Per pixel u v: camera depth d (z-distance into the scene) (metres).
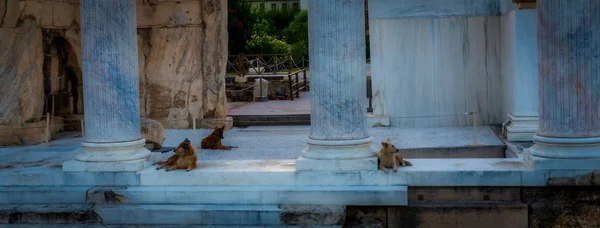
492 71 17.75
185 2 18.86
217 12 19.09
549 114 10.80
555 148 10.77
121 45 11.63
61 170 11.80
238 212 10.69
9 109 16.12
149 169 11.66
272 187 11.07
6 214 10.98
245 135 18.25
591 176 10.54
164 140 17.08
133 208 10.95
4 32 16.31
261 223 10.65
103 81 11.58
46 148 15.02
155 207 10.98
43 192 11.38
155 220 10.87
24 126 16.14
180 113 19.17
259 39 37.62
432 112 17.95
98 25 11.50
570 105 10.62
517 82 15.44
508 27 16.42
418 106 17.97
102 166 11.54
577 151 10.64
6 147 15.53
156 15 18.97
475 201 10.88
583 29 10.48
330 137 11.10
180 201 11.13
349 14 10.95
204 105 19.23
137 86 11.98
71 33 17.81
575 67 10.55
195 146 15.40
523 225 10.71
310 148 11.34
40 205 11.27
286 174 11.13
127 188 11.38
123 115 11.70
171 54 19.03
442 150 14.94
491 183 10.75
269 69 31.78
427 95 17.92
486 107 17.84
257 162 11.95
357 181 10.98
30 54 16.41
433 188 10.92
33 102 16.47
